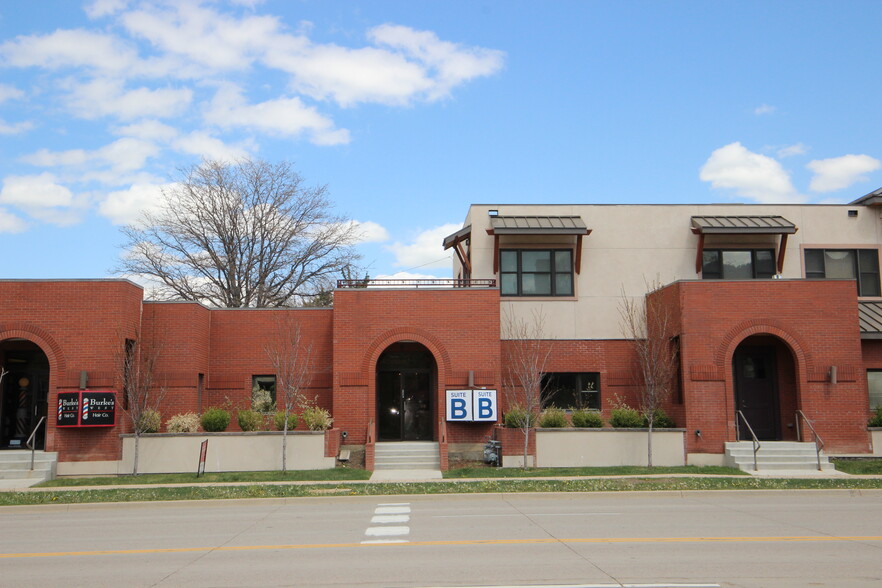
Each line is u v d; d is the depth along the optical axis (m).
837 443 23.70
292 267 43.62
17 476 21.69
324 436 23.56
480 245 28.84
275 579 9.42
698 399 23.77
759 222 28.23
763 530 12.85
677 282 24.56
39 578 9.82
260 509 17.11
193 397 25.44
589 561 10.19
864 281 29.02
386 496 18.30
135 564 10.65
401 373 27.41
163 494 18.88
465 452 25.09
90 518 16.08
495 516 15.02
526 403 24.45
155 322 25.44
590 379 28.05
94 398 22.58
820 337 24.06
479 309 25.61
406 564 10.17
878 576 9.16
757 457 22.94
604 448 23.83
